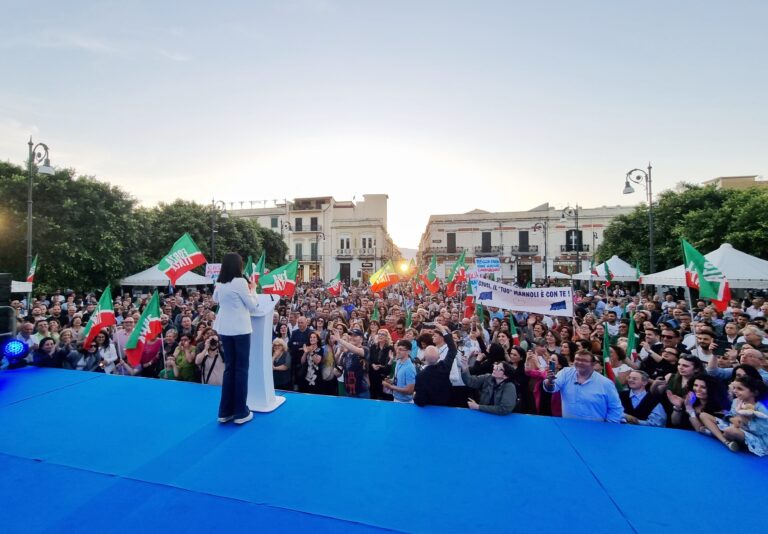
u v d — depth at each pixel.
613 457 2.95
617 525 2.20
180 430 3.30
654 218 23.64
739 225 16.78
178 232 29.05
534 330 8.34
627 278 19.75
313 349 6.55
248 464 2.78
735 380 3.34
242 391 3.45
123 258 21.11
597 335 7.64
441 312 10.69
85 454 2.89
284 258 44.34
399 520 2.21
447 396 4.02
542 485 2.58
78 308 13.31
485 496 2.45
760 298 11.43
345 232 53.72
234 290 3.41
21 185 17.30
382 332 6.71
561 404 4.53
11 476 2.58
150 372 6.94
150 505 2.31
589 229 43.47
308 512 2.27
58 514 2.22
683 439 3.25
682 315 9.06
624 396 4.70
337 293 19.95
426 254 49.94
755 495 2.48
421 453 2.98
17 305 11.09
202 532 2.09
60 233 17.69
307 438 3.19
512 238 45.31
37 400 3.94
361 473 2.69
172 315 12.30
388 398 6.43
